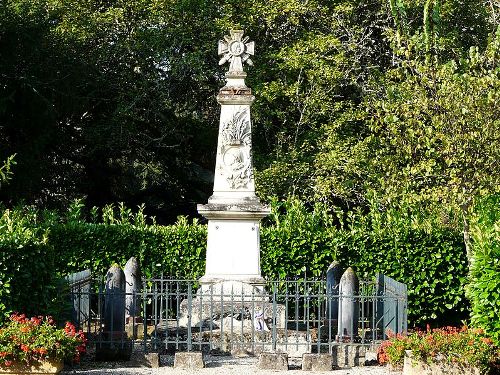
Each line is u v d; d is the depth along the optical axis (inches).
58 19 1147.3
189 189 1252.5
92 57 1102.4
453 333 514.3
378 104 714.8
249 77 1048.2
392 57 1029.2
